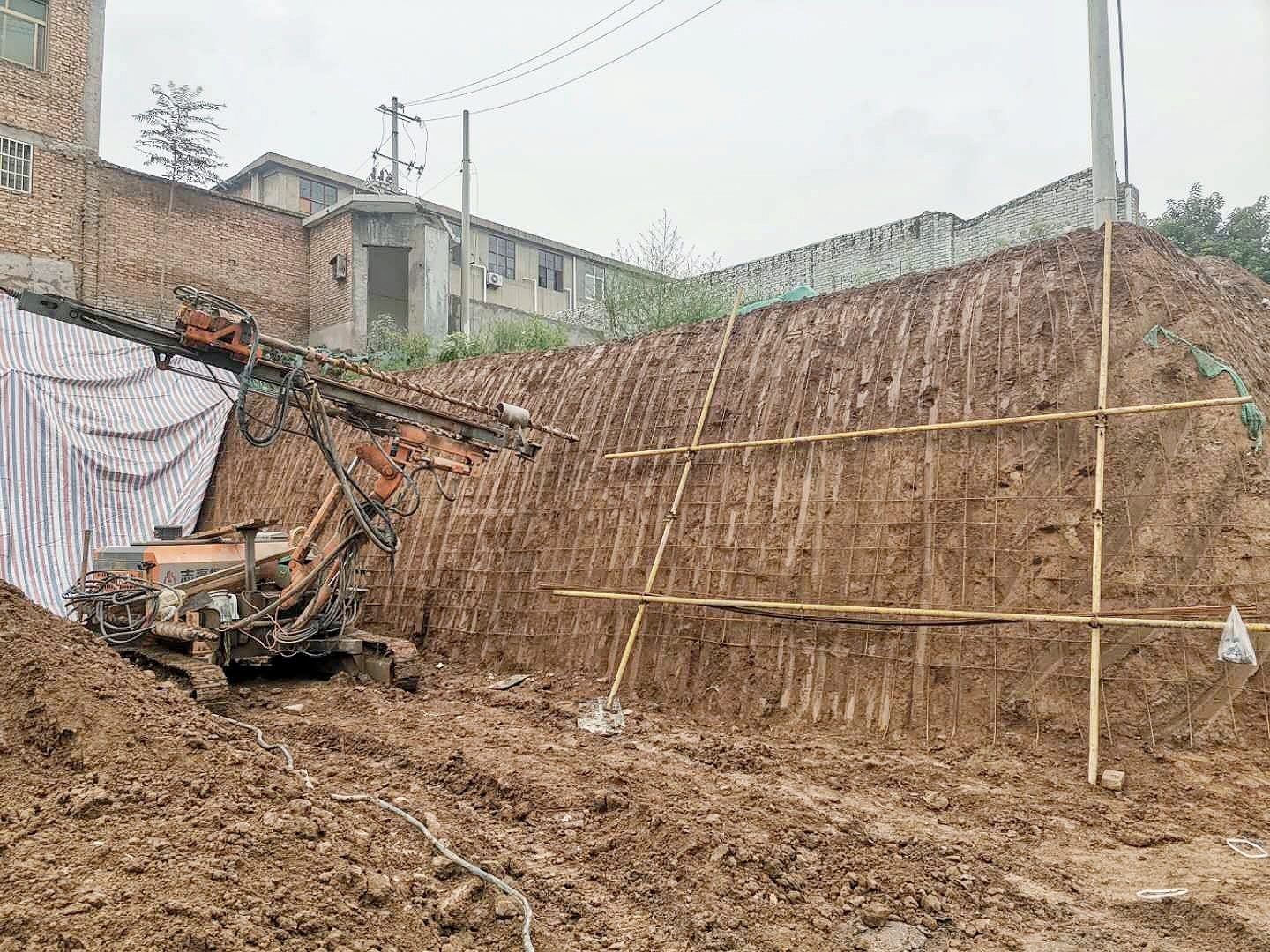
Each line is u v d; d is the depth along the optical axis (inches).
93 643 232.8
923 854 198.5
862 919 169.2
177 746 191.9
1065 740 261.9
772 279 811.4
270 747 264.4
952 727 279.9
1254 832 211.3
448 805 226.5
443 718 312.2
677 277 736.3
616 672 360.5
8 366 553.6
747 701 319.6
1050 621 271.7
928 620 296.2
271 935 130.6
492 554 436.5
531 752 269.7
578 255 1278.3
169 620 344.5
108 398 592.7
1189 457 279.0
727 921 165.9
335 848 164.1
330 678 379.6
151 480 596.7
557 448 443.8
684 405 404.5
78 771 176.1
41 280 703.7
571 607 391.2
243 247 830.5
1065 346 312.7
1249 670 251.1
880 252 750.5
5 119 692.7
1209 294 325.4
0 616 219.3
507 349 705.6
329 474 552.7
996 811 227.9
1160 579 267.6
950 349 339.9
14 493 533.3
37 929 120.6
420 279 860.0
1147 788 237.6
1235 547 264.2
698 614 347.9
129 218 761.0
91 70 738.8
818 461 345.1
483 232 1169.4
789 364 381.1
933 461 318.7
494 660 405.4
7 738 183.3
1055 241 353.7
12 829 149.5
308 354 316.2
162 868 141.6
